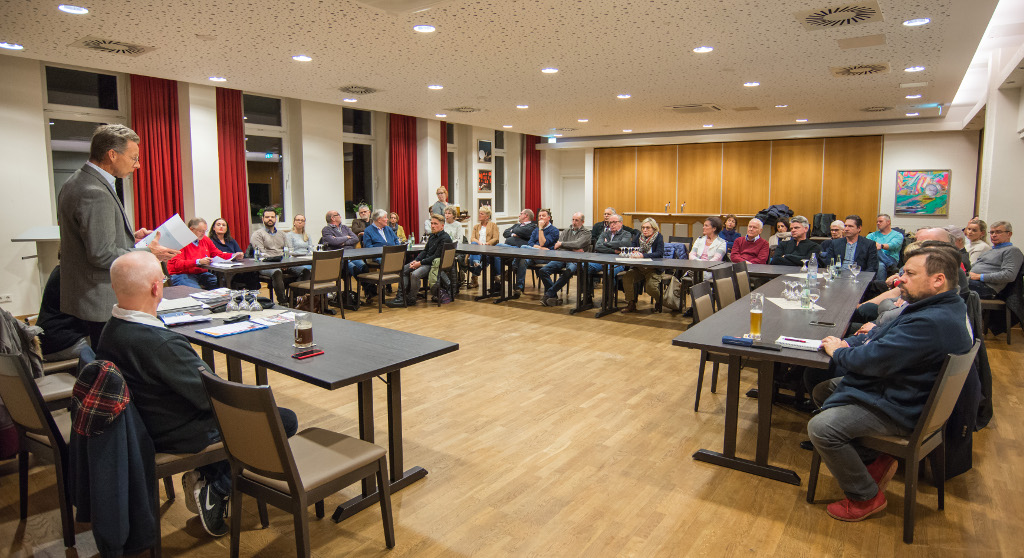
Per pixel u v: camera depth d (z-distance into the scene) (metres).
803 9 3.90
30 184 6.14
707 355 3.58
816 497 2.61
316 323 2.96
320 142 8.91
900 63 5.56
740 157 11.80
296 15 4.05
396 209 10.12
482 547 2.24
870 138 10.62
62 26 4.36
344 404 3.73
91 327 2.69
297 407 3.68
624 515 2.47
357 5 3.82
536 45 4.89
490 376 4.31
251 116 8.36
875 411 2.30
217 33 4.54
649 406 3.72
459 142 11.58
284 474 1.82
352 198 9.91
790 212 10.75
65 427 2.35
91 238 2.53
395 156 10.00
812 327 3.04
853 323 4.01
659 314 6.56
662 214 12.59
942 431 2.45
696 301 3.55
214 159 7.57
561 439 3.22
